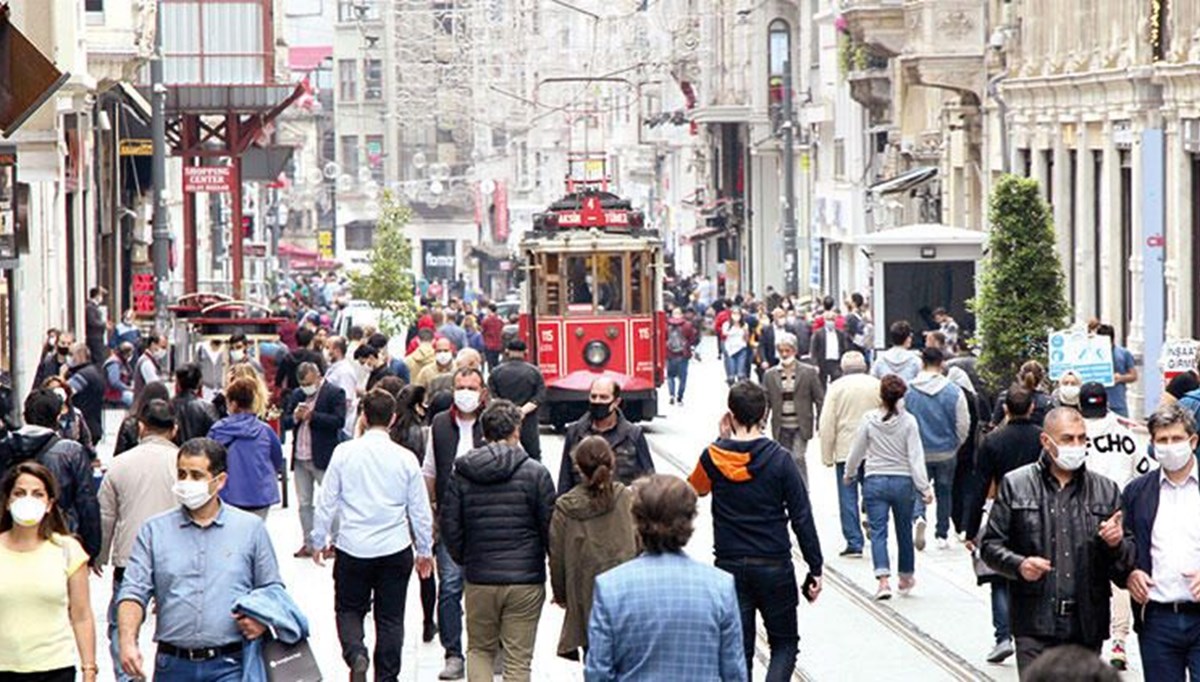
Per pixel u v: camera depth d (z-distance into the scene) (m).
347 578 31.16
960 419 44.38
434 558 34.47
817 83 147.12
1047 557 26.53
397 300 120.44
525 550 29.52
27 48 33.47
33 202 78.31
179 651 24.33
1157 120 76.12
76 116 86.75
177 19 114.31
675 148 197.12
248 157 120.12
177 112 108.50
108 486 30.97
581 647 29.38
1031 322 61.03
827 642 37.28
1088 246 83.38
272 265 194.75
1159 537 26.38
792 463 28.67
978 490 34.06
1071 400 38.22
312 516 47.59
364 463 31.08
